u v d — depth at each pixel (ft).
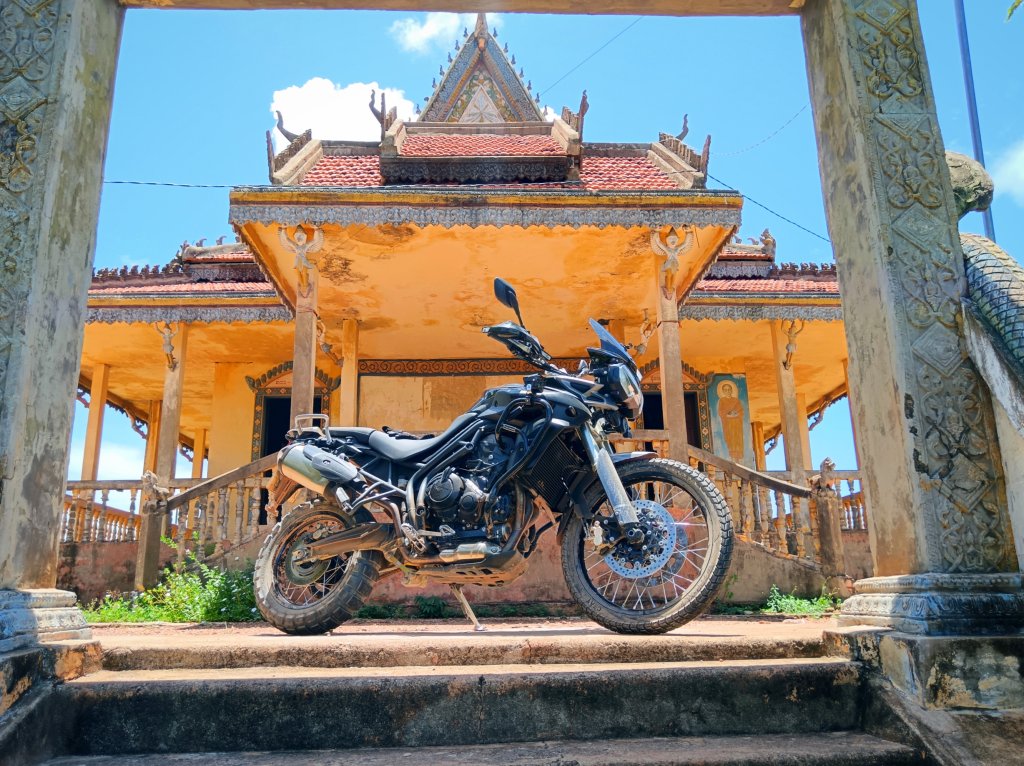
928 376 10.47
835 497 26.73
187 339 43.80
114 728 8.66
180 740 8.63
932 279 10.91
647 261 33.78
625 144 41.09
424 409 44.60
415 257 33.09
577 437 13.48
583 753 8.23
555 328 41.01
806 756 8.11
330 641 10.68
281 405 49.32
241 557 26.25
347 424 38.24
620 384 13.62
